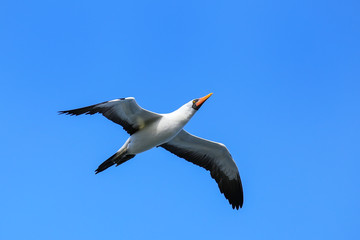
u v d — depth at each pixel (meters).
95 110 14.34
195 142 17.00
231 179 17.70
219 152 17.23
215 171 17.62
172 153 17.48
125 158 16.02
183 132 16.59
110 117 14.85
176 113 15.74
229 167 17.55
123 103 14.62
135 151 15.75
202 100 15.76
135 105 14.78
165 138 15.62
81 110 14.12
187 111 15.76
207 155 17.42
